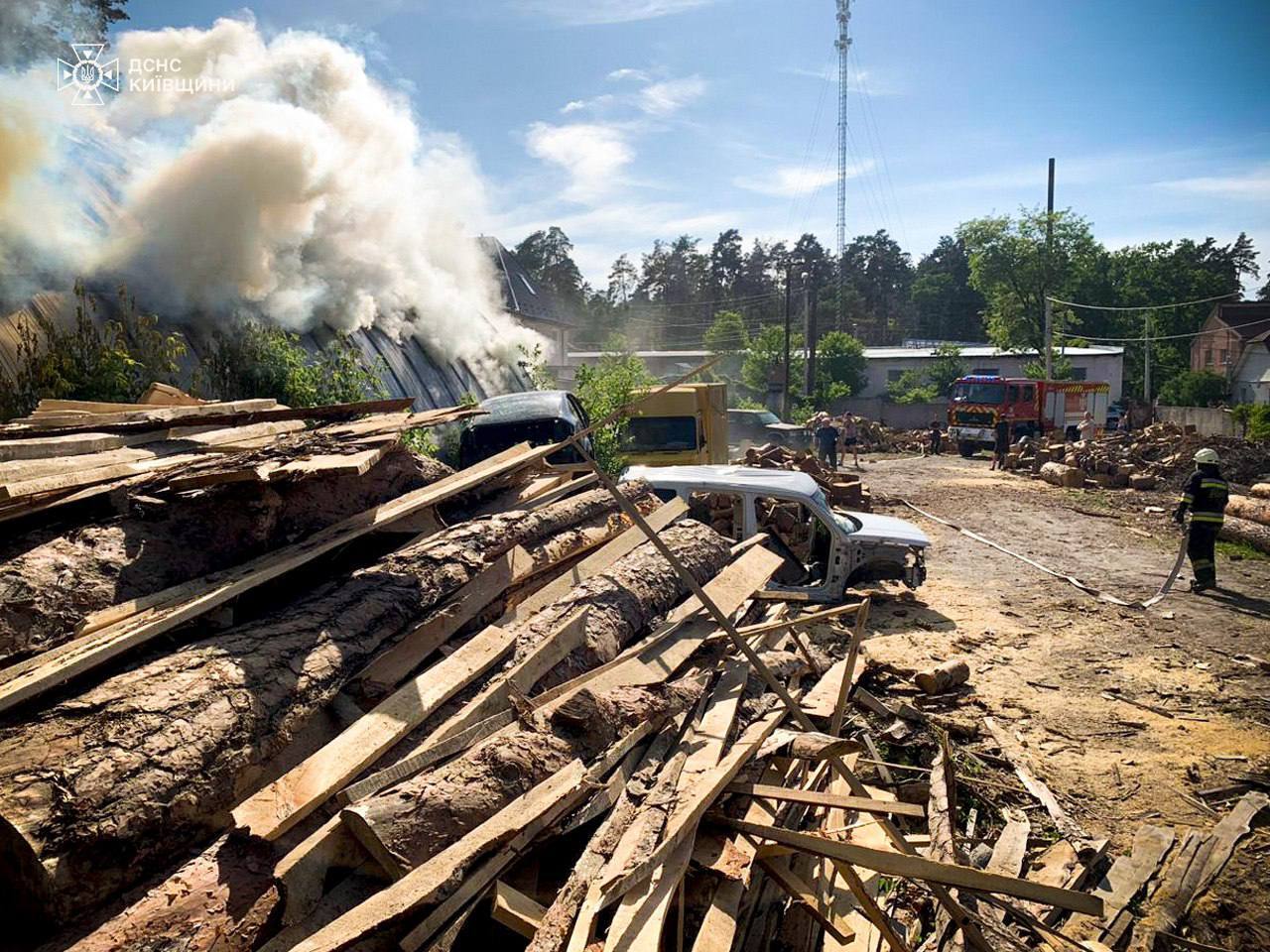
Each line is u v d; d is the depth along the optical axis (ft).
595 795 10.74
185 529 11.67
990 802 16.52
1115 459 73.87
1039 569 37.29
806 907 10.98
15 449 12.05
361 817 8.56
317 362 33.81
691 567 18.07
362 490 14.67
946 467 87.76
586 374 48.85
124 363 23.73
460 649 12.19
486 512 17.80
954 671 22.20
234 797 8.81
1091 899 8.79
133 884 7.84
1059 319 159.12
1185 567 38.04
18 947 7.38
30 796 7.42
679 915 9.56
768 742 13.15
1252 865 14.66
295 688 9.89
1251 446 76.33
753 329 291.38
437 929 8.23
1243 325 167.63
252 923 7.69
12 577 9.77
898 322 341.41
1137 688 22.81
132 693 8.81
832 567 27.68
